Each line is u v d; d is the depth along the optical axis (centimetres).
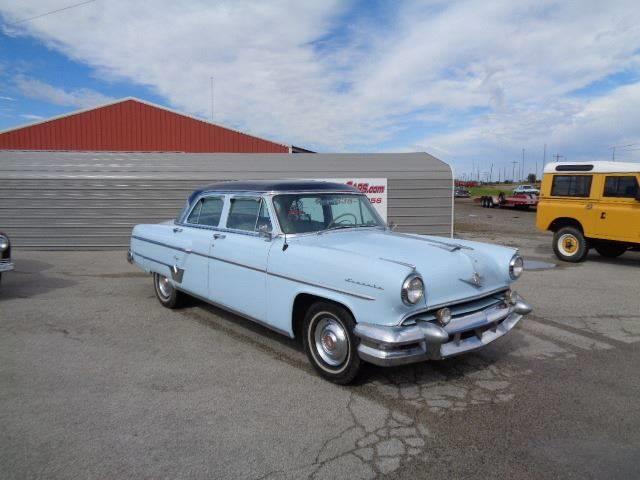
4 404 365
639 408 365
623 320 603
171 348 493
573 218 1054
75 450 304
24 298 699
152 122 2334
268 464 291
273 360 461
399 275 342
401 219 1230
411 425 338
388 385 404
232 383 408
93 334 536
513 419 347
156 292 666
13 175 1145
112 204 1179
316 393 388
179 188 1188
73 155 1234
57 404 366
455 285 384
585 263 1048
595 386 405
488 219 2527
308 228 466
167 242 602
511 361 461
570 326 577
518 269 439
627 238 970
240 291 482
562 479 276
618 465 289
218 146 2392
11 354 472
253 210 484
